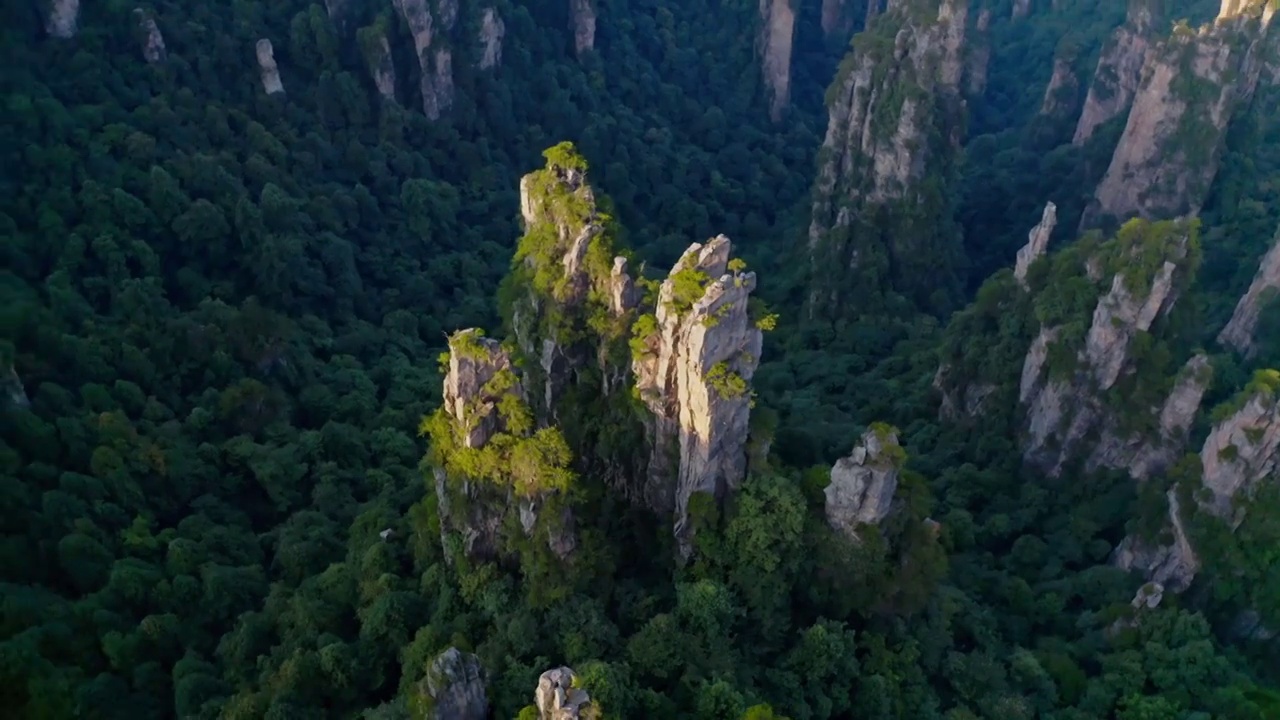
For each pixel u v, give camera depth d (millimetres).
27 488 82250
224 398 98125
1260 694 73750
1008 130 180375
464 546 70625
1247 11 128625
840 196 132250
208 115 121625
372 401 106500
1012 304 103625
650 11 178875
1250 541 80312
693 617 66500
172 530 85438
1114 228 135750
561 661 65000
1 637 72250
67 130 109625
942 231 130625
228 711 68312
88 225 104125
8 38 111938
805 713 64750
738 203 156000
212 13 129750
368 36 136000
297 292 116438
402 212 133250
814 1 196125
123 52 121312
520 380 70250
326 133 134125
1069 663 75938
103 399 91688
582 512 70812
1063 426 95500
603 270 72562
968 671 72125
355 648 70938
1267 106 146375
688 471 69312
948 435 104500
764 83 175375
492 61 150375
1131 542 86750
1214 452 81438
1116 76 151625
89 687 71375
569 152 76000
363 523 83500
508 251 134625
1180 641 76875
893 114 123875
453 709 60500
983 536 92500
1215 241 124062
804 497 70875
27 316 93250
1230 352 103375
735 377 65375
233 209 113562
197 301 107938
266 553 88125
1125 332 90438
